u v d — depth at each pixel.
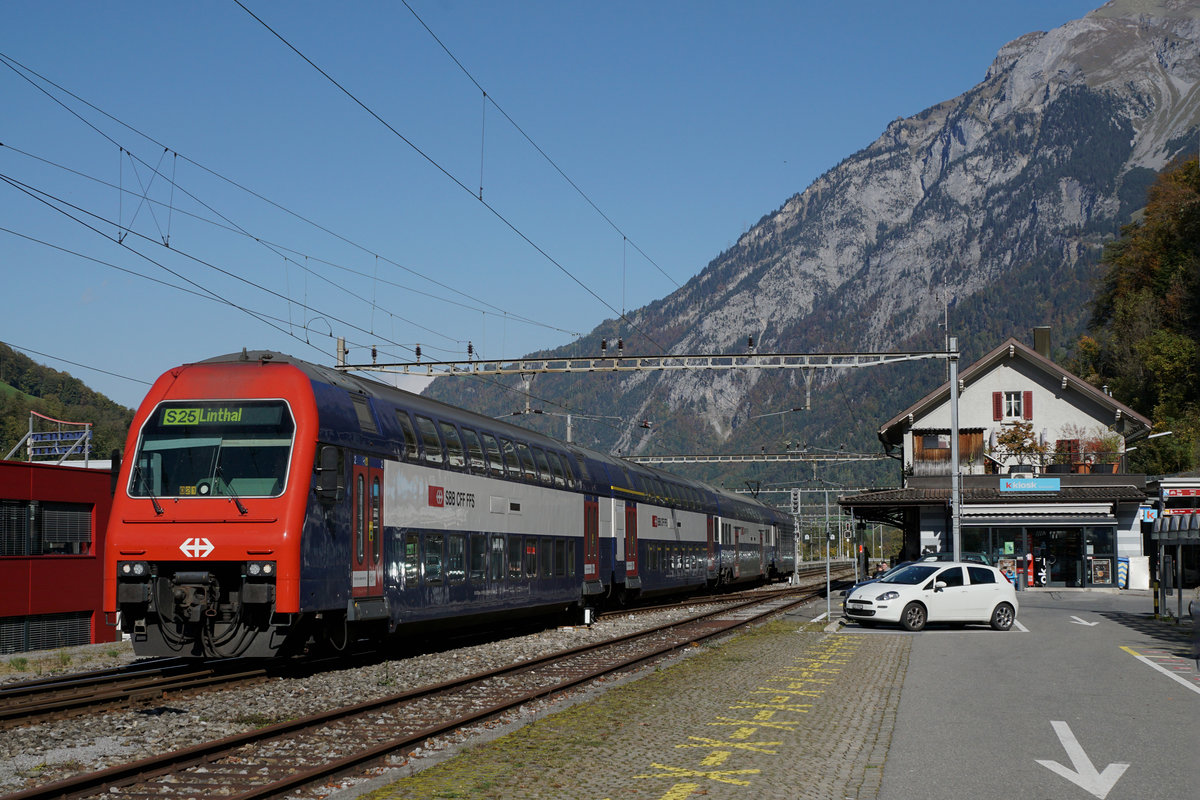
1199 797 8.64
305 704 13.70
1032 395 52.47
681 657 20.11
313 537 15.81
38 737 11.23
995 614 26.47
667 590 37.66
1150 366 73.94
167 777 9.24
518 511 24.45
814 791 8.80
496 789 8.89
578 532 28.59
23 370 159.12
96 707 12.98
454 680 15.17
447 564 20.61
